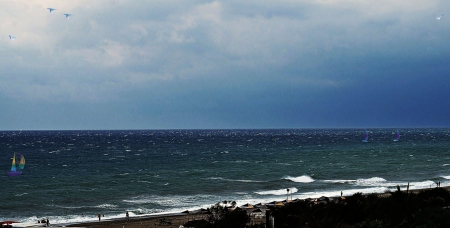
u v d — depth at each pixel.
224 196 72.06
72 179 95.31
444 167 112.94
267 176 98.62
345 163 128.25
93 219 54.97
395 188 76.81
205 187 82.31
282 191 76.19
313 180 90.81
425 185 79.81
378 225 27.28
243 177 97.06
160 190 79.25
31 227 37.25
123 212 60.34
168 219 50.75
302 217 33.50
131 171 110.81
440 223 26.34
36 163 135.00
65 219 55.59
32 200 70.00
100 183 88.44
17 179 96.12
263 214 47.34
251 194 73.69
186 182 89.12
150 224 48.47
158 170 112.44
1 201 69.00
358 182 86.31
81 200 69.88
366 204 33.31
